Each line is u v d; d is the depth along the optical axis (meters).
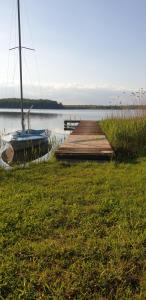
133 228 4.81
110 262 3.85
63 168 8.94
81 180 7.54
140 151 11.09
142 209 5.58
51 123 41.06
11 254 4.05
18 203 5.88
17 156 13.87
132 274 3.64
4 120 45.75
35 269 3.76
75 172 8.44
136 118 13.98
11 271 3.69
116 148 11.21
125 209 5.55
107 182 7.28
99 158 9.95
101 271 3.67
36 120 49.06
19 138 14.84
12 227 4.85
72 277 3.58
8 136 15.57
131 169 8.64
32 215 5.29
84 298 3.29
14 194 6.49
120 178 7.64
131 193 6.48
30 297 3.28
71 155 9.94
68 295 3.32
